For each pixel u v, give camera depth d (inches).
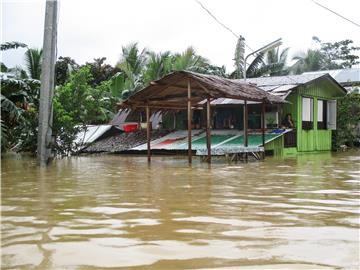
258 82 860.0
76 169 505.0
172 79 565.0
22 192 314.2
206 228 192.9
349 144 1021.2
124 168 513.3
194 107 701.9
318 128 890.7
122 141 840.9
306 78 842.2
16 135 749.9
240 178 397.1
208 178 397.7
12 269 138.6
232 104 758.5
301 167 518.9
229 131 796.6
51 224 204.2
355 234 179.8
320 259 145.0
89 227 197.2
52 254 154.6
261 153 652.1
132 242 169.9
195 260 145.3
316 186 338.0
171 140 785.6
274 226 195.6
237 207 245.3
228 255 150.4
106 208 245.0
